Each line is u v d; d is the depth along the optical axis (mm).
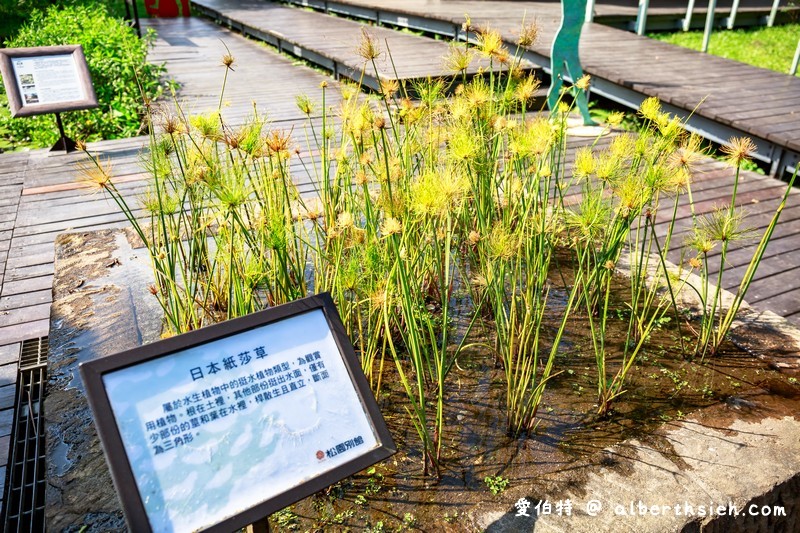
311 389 1157
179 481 1021
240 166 2061
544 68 6367
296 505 1461
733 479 1483
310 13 10805
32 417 2068
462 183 1674
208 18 12070
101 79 5672
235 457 1068
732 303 2129
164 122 1973
